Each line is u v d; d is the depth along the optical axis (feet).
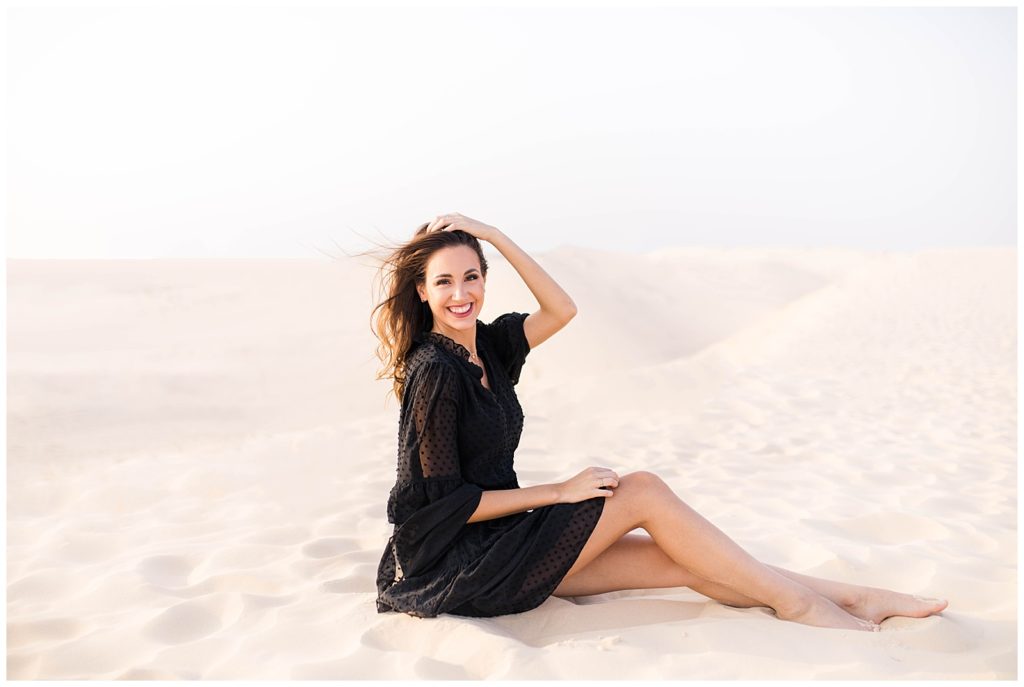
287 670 9.02
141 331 44.78
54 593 12.43
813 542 13.64
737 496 17.30
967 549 13.56
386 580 11.13
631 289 69.62
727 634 9.56
